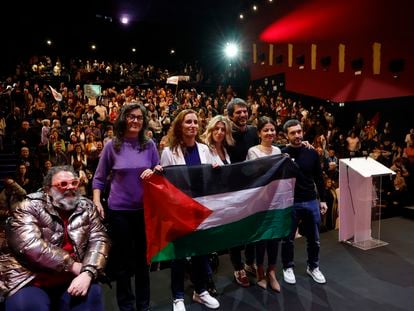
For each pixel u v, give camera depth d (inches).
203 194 112.4
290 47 578.6
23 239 81.1
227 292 124.5
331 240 174.1
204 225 112.2
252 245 135.6
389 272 139.3
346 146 385.7
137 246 104.5
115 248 102.7
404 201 260.7
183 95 545.6
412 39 371.9
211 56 805.2
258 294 122.7
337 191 219.6
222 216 114.8
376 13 413.7
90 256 86.6
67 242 88.7
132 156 103.0
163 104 479.5
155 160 109.2
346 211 170.1
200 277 115.1
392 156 335.3
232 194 116.5
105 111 413.1
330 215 218.4
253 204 119.5
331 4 485.1
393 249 162.7
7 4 661.3
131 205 101.6
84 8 707.4
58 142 287.0
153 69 766.5
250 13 687.1
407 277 135.1
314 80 526.3
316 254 131.6
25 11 684.1
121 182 101.7
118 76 654.5
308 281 131.9
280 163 122.4
